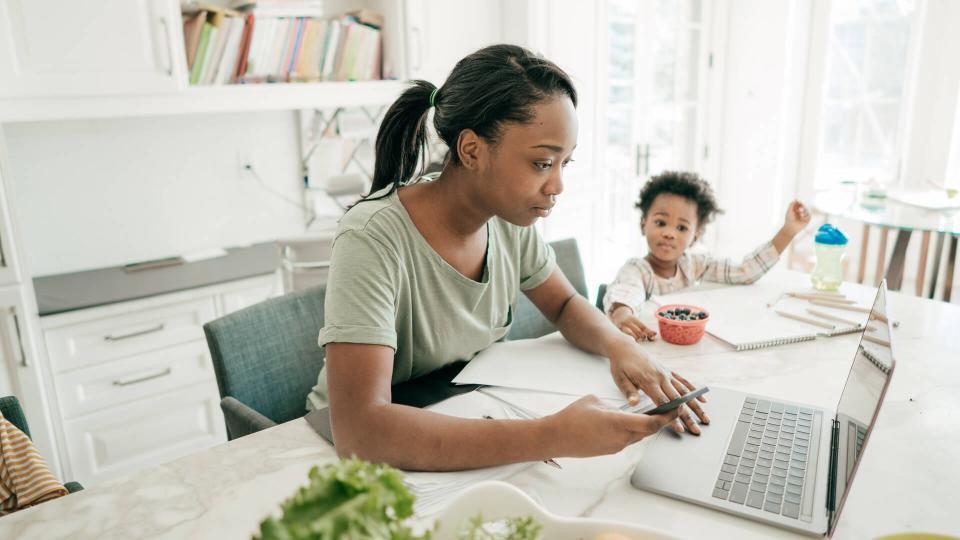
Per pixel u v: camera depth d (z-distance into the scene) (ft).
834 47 12.52
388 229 3.36
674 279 5.75
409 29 8.17
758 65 12.84
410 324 3.57
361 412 2.85
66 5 6.03
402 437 2.78
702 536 2.38
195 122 8.07
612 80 11.42
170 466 2.90
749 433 3.09
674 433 3.10
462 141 3.16
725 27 13.06
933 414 3.30
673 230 5.54
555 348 4.17
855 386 2.93
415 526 2.42
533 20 9.63
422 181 3.84
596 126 10.87
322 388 4.07
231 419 3.76
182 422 7.17
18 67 5.92
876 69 12.12
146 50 6.48
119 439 6.81
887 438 3.07
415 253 3.46
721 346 4.25
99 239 7.72
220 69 7.20
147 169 7.88
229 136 8.34
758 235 13.53
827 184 13.08
